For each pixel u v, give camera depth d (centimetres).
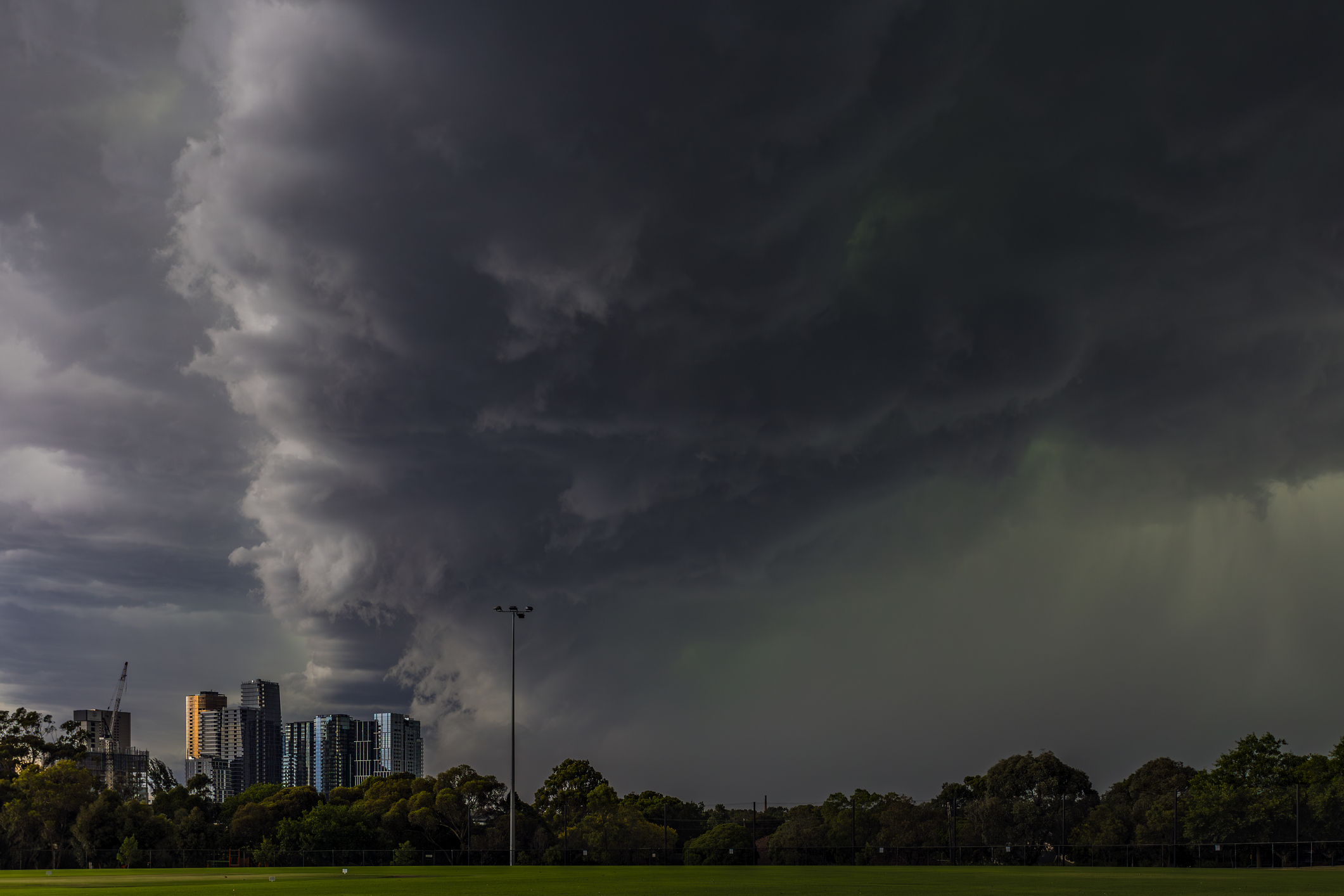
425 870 6356
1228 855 6956
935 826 8138
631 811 8506
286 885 4106
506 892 3334
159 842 9312
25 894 3347
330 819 9131
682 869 6494
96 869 7862
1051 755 9494
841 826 8225
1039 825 8081
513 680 7081
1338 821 6794
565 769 12081
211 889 3688
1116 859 7431
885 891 3259
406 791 10506
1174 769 10031
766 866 7388
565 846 8400
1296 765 8594
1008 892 3162
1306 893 2994
